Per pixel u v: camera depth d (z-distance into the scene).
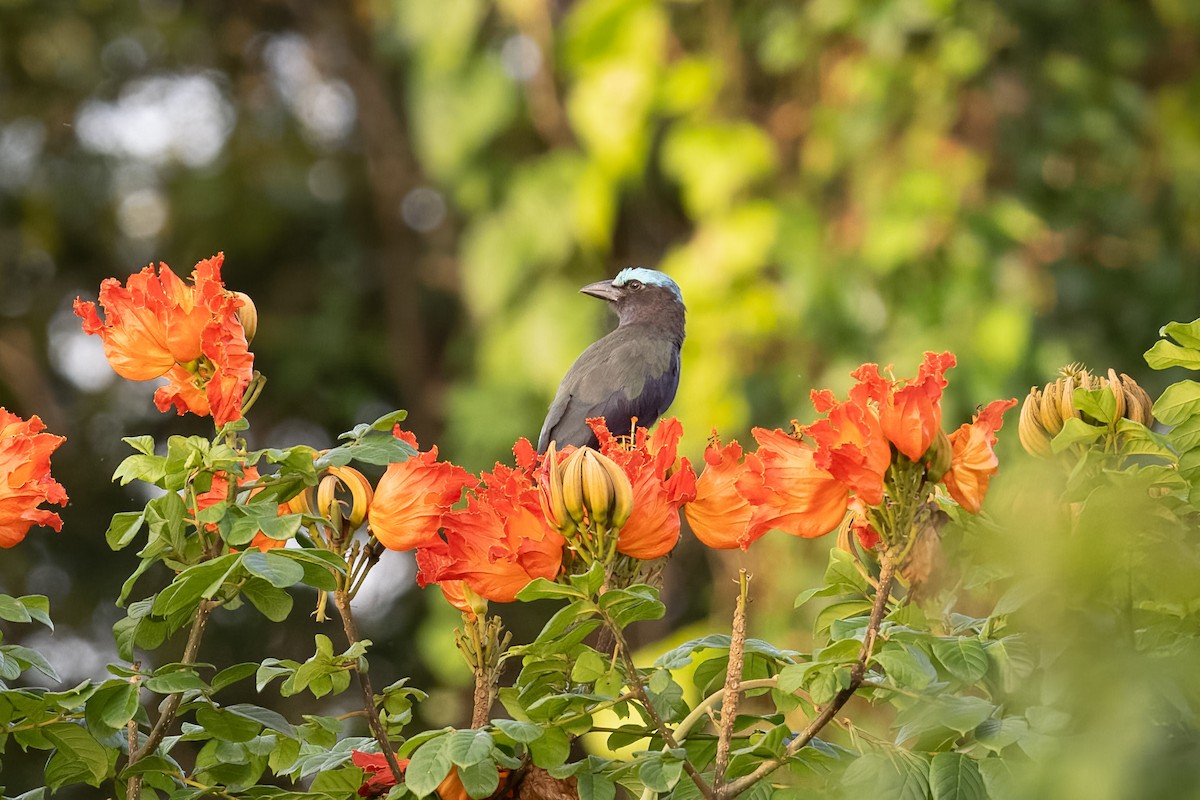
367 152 18.81
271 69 19.48
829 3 12.76
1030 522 2.29
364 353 18.62
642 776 3.38
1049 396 3.87
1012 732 3.18
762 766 3.44
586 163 13.98
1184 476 3.42
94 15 18.66
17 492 3.89
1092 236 13.96
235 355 3.90
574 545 3.48
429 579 3.78
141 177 18.59
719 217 12.70
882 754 3.35
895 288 12.27
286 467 3.75
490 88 14.28
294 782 4.20
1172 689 2.30
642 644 14.14
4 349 17.88
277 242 18.94
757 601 11.55
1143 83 14.80
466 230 18.58
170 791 4.13
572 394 11.67
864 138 12.63
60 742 3.90
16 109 18.31
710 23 13.39
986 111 13.07
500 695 3.76
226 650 15.09
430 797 3.73
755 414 12.28
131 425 17.66
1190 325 3.52
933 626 3.64
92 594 16.48
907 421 3.18
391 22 17.02
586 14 13.19
